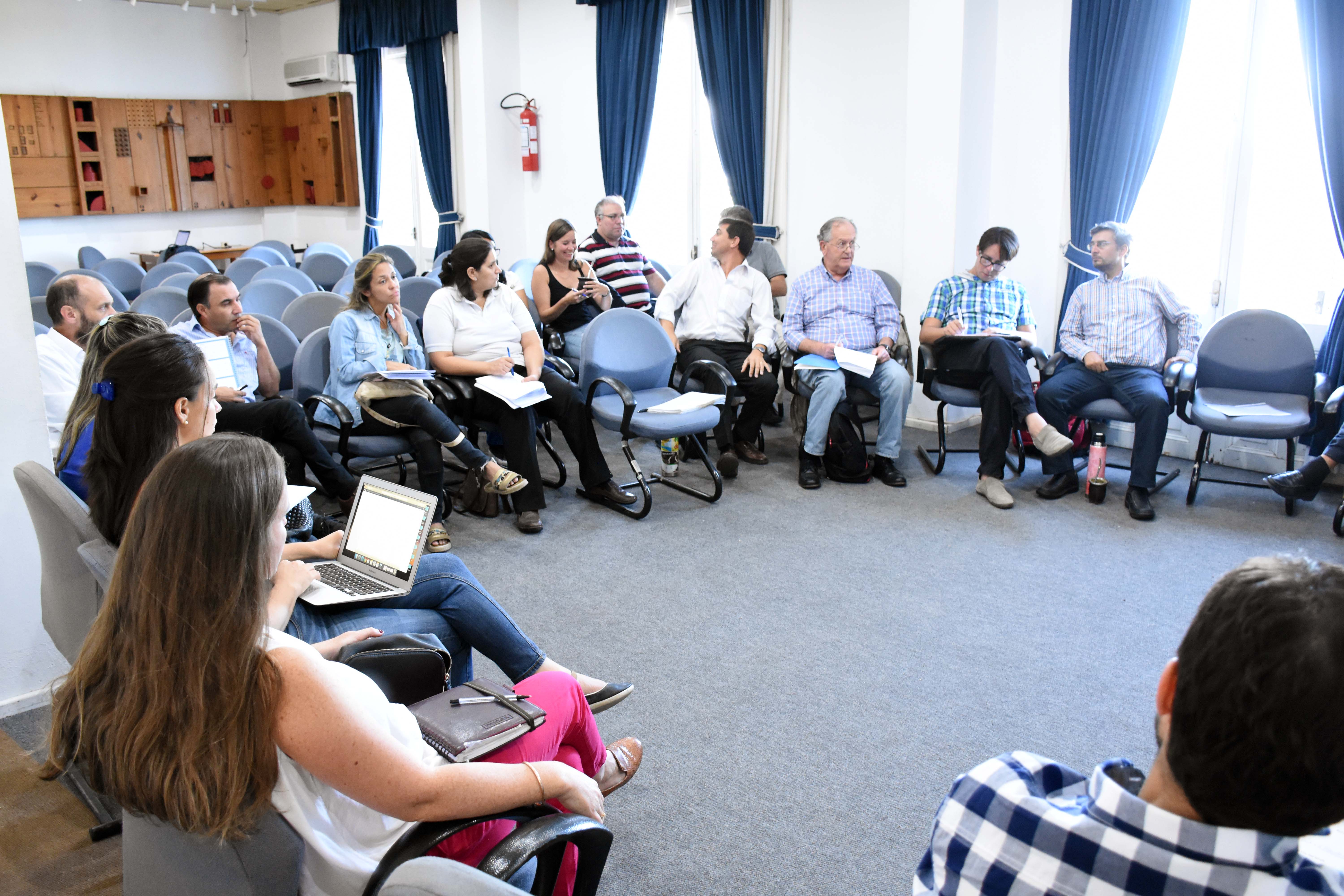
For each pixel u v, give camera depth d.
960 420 5.30
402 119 8.87
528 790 1.26
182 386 1.68
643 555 3.52
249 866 1.11
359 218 9.62
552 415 4.08
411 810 1.15
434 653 1.61
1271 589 0.66
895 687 2.58
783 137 5.96
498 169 7.70
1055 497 4.13
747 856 1.90
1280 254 4.34
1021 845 0.77
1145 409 3.92
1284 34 4.16
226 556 1.07
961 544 3.62
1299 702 0.63
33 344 2.44
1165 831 0.70
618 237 5.34
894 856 1.90
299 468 3.47
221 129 9.66
